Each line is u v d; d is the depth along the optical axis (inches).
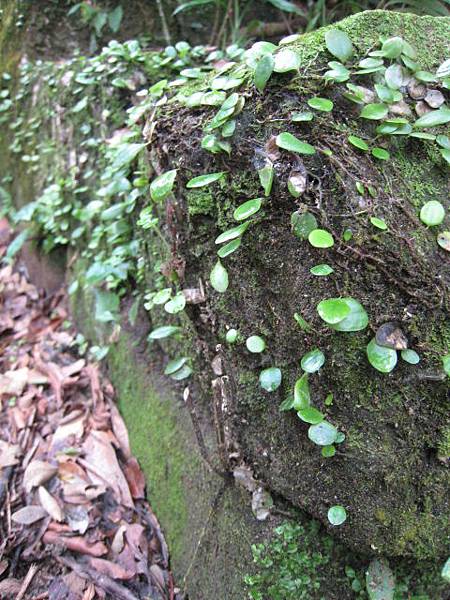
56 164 26.9
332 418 12.2
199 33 27.2
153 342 20.6
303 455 13.1
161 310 19.1
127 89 22.3
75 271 26.4
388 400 11.9
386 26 13.5
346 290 11.6
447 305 11.5
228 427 15.3
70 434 20.6
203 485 16.6
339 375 11.9
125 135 19.8
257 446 14.7
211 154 13.4
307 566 13.6
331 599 13.4
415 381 11.8
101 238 23.1
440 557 12.7
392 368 11.3
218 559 15.4
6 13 30.1
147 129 15.5
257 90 12.7
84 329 24.9
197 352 16.7
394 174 12.1
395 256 11.4
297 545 13.8
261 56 13.2
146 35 27.4
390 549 12.6
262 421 14.4
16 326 27.0
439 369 11.6
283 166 12.1
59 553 17.2
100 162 23.3
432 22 14.0
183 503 17.3
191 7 26.8
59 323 26.6
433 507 12.4
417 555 12.6
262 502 14.5
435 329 11.6
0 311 28.0
